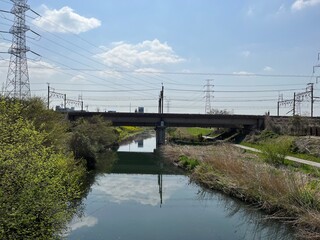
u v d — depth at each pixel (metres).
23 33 37.56
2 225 7.11
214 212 16.72
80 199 18.88
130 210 16.86
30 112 17.98
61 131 19.80
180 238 12.58
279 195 14.87
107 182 25.56
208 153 28.28
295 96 76.50
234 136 62.97
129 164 36.62
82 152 28.03
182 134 72.75
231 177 20.06
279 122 55.22
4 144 7.95
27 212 7.80
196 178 24.41
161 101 61.44
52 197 8.80
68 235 12.53
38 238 8.10
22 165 7.73
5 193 7.43
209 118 58.53
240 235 13.12
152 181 26.22
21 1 37.31
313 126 47.84
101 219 15.00
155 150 49.38
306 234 11.78
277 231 13.67
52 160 9.05
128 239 12.23
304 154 31.77
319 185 14.70
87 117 54.19
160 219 15.23
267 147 25.97
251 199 16.67
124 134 83.88
